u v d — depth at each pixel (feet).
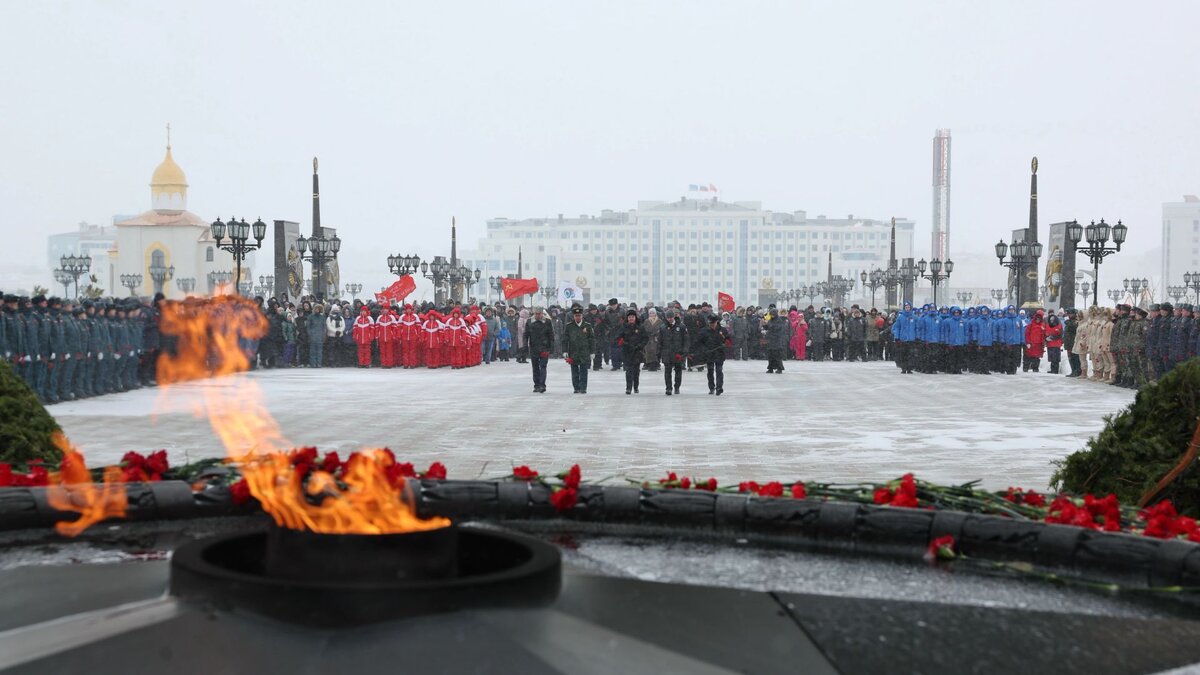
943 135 454.40
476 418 57.47
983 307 111.96
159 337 87.71
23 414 23.29
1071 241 116.98
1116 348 89.51
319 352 117.60
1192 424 20.02
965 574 14.48
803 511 16.10
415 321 116.26
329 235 143.84
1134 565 13.97
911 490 16.88
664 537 16.51
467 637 10.16
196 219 361.30
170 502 16.93
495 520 17.21
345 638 10.04
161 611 10.68
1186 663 11.13
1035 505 18.03
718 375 78.07
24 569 13.50
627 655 10.34
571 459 40.11
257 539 12.70
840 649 11.26
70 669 9.55
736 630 11.55
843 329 148.77
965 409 65.26
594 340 120.67
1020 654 11.29
